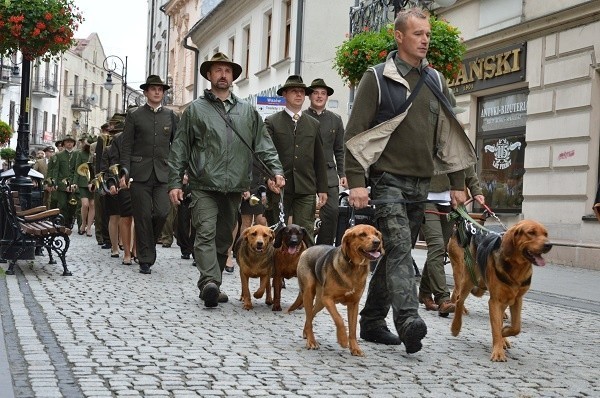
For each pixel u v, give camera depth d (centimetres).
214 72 943
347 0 2866
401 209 675
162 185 1251
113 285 1072
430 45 1452
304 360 656
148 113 1258
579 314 988
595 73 1609
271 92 3139
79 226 2162
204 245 928
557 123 1702
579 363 689
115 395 528
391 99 676
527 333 836
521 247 661
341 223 1234
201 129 938
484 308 991
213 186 927
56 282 1080
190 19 4809
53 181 2116
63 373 578
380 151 674
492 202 1952
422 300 975
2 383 544
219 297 955
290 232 888
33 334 717
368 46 1502
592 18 1608
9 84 6825
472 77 1983
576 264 1638
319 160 1070
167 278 1177
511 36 1834
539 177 1756
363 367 638
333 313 677
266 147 967
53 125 8069
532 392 579
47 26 1401
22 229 1155
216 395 539
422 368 643
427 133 684
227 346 701
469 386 590
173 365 619
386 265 682
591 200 1625
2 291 977
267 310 913
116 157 1432
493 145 1948
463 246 764
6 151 4994
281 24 3058
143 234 1233
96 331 743
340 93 2869
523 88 1838
